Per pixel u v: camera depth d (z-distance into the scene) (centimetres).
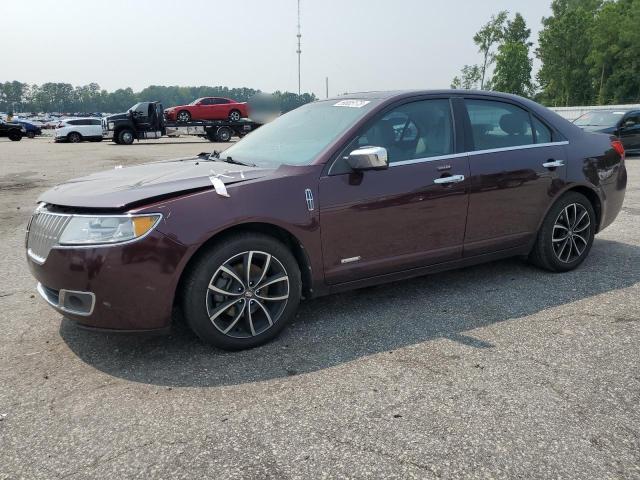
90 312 305
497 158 424
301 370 313
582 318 383
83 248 299
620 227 667
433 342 348
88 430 257
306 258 351
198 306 320
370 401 278
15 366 323
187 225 308
